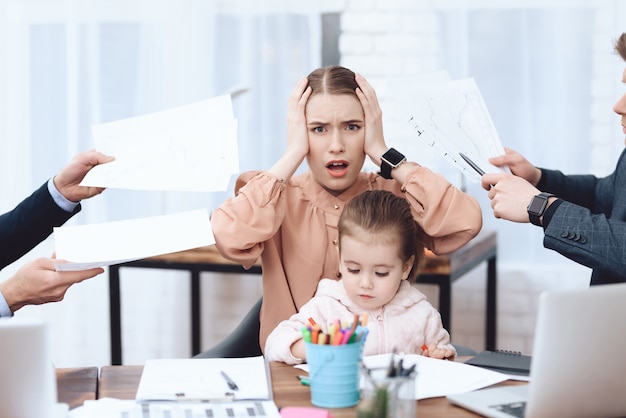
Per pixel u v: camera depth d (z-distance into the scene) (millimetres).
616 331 1309
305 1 3301
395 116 3303
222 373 1586
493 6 3229
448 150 1875
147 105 3369
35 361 1257
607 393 1348
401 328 1765
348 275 1726
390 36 3299
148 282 3531
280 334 1727
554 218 1741
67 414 1404
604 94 3189
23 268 1687
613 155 3203
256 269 2936
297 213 1975
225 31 3336
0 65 3369
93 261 1605
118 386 1568
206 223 1708
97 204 3365
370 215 1694
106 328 3537
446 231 1903
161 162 1771
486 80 3260
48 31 3365
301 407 1422
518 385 1543
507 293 3354
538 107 3244
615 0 3139
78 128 3369
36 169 3410
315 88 1912
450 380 1562
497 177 1829
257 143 3355
